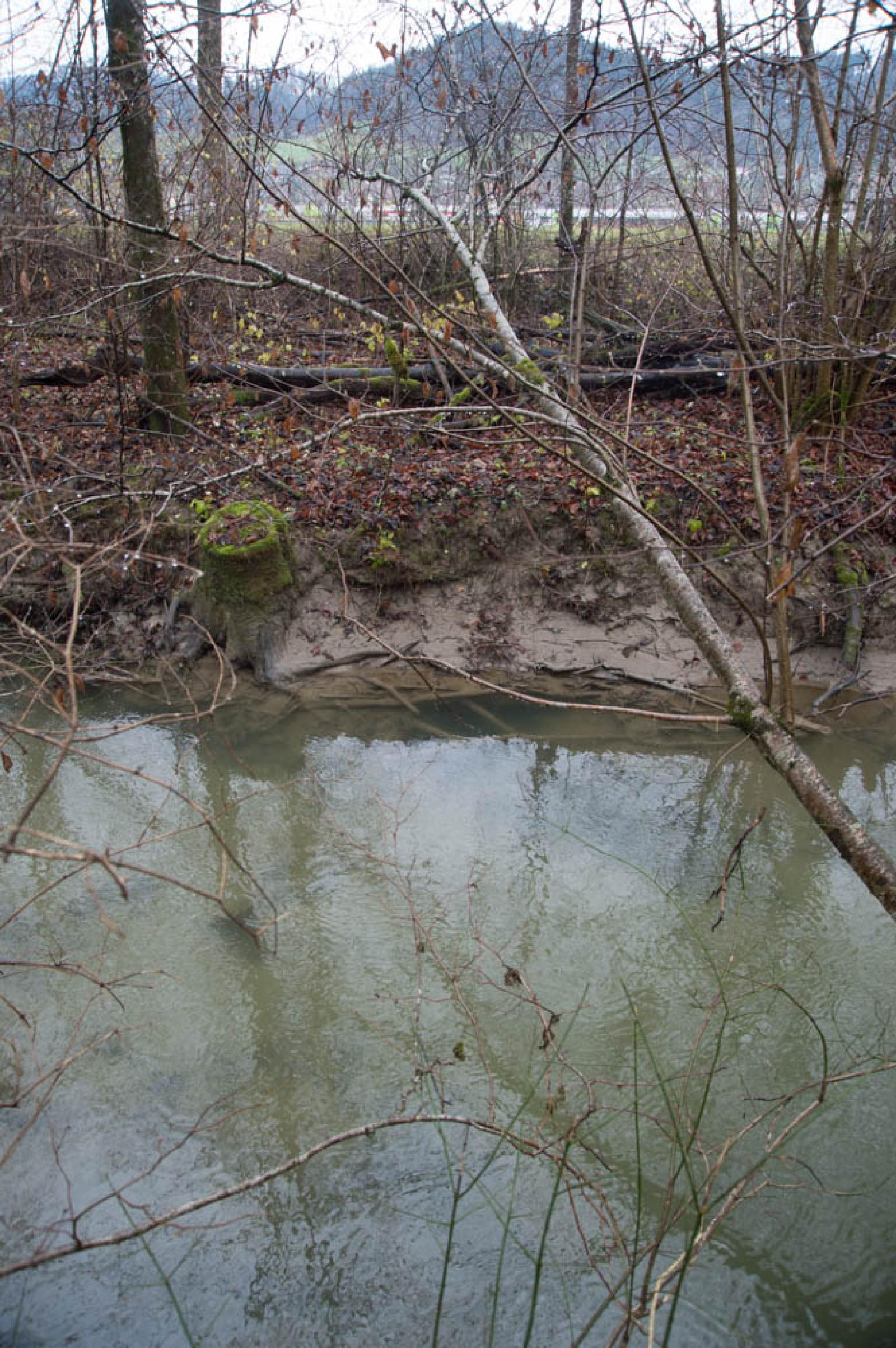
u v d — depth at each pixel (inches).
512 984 208.8
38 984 227.1
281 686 354.3
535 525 379.6
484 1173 182.9
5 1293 164.4
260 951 239.5
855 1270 168.9
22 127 379.2
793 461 193.6
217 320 488.4
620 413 427.2
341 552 377.7
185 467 393.1
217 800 298.5
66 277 429.1
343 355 476.7
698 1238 154.0
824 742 322.7
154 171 383.2
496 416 399.2
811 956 237.5
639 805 298.5
